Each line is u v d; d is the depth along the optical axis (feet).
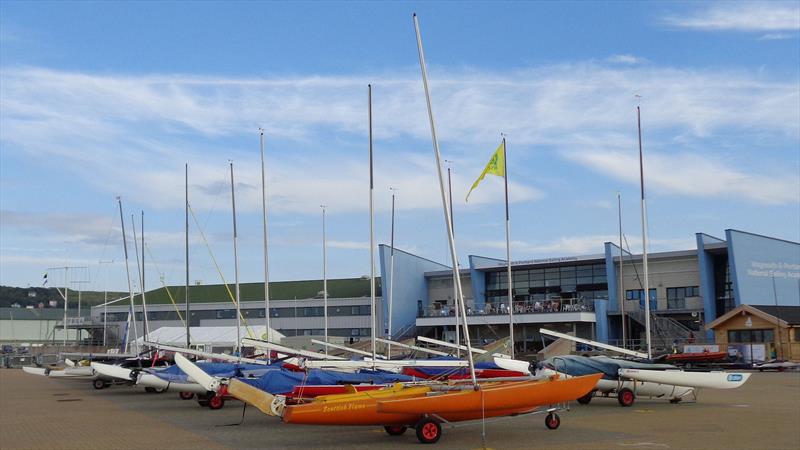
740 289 208.54
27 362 280.31
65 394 123.24
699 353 187.32
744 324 199.11
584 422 71.36
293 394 72.59
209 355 108.37
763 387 120.98
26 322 448.24
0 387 144.56
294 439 62.03
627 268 235.40
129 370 127.95
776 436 60.75
